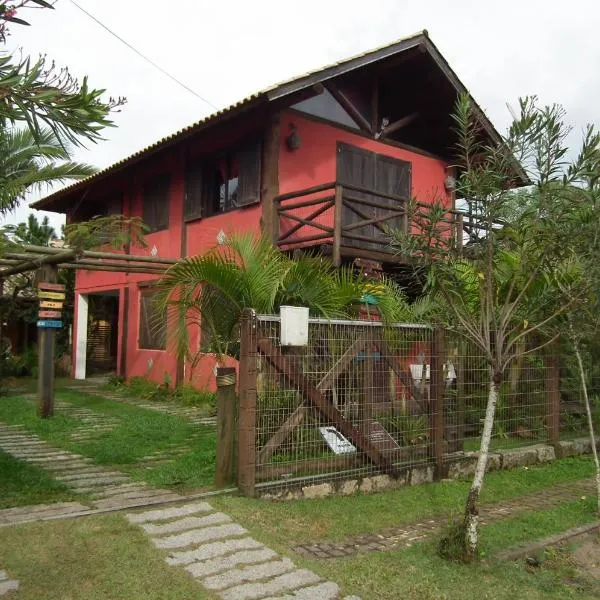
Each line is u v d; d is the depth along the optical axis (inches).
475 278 184.2
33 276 523.5
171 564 146.4
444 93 486.6
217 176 474.6
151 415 383.9
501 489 236.1
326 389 217.2
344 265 382.3
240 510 183.5
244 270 244.2
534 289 187.8
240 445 200.1
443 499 216.5
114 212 614.2
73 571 139.4
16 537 156.9
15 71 90.7
